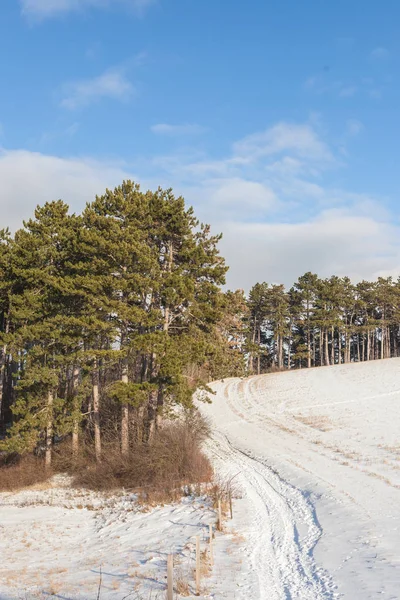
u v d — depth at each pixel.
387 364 78.62
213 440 43.03
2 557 19.50
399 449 34.22
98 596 12.79
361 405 52.59
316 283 94.00
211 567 15.16
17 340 32.28
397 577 12.43
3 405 46.03
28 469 35.09
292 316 95.19
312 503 23.48
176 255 34.62
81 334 31.66
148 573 15.24
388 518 19.03
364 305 97.25
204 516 22.00
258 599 12.36
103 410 39.28
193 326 33.22
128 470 30.94
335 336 109.31
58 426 33.16
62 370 35.25
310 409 53.12
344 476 28.05
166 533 20.34
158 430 33.44
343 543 16.58
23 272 32.38
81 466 34.62
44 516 26.52
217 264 34.59
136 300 33.31
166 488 27.72
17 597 14.01
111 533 22.06
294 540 18.06
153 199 33.84
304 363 103.50
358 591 12.03
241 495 25.78
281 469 31.69
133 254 30.97
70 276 32.41
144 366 38.16
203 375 50.88
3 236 37.69
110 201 33.03
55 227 34.44
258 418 51.41
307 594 12.49
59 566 17.62
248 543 17.69
